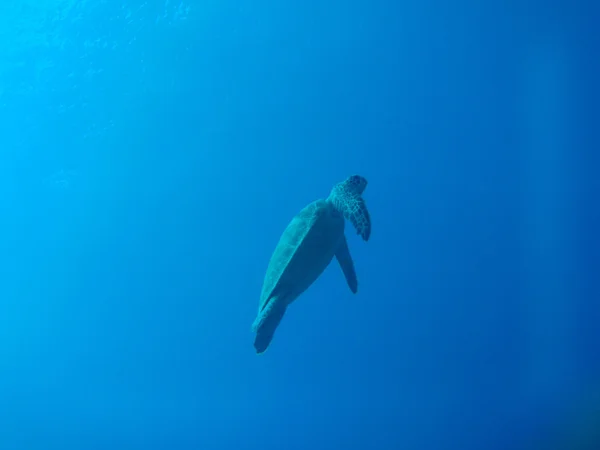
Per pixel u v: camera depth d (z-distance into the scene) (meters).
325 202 4.96
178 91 24.11
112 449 17.95
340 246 5.08
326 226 4.66
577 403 16.25
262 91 25.38
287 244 4.58
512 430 15.84
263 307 4.32
